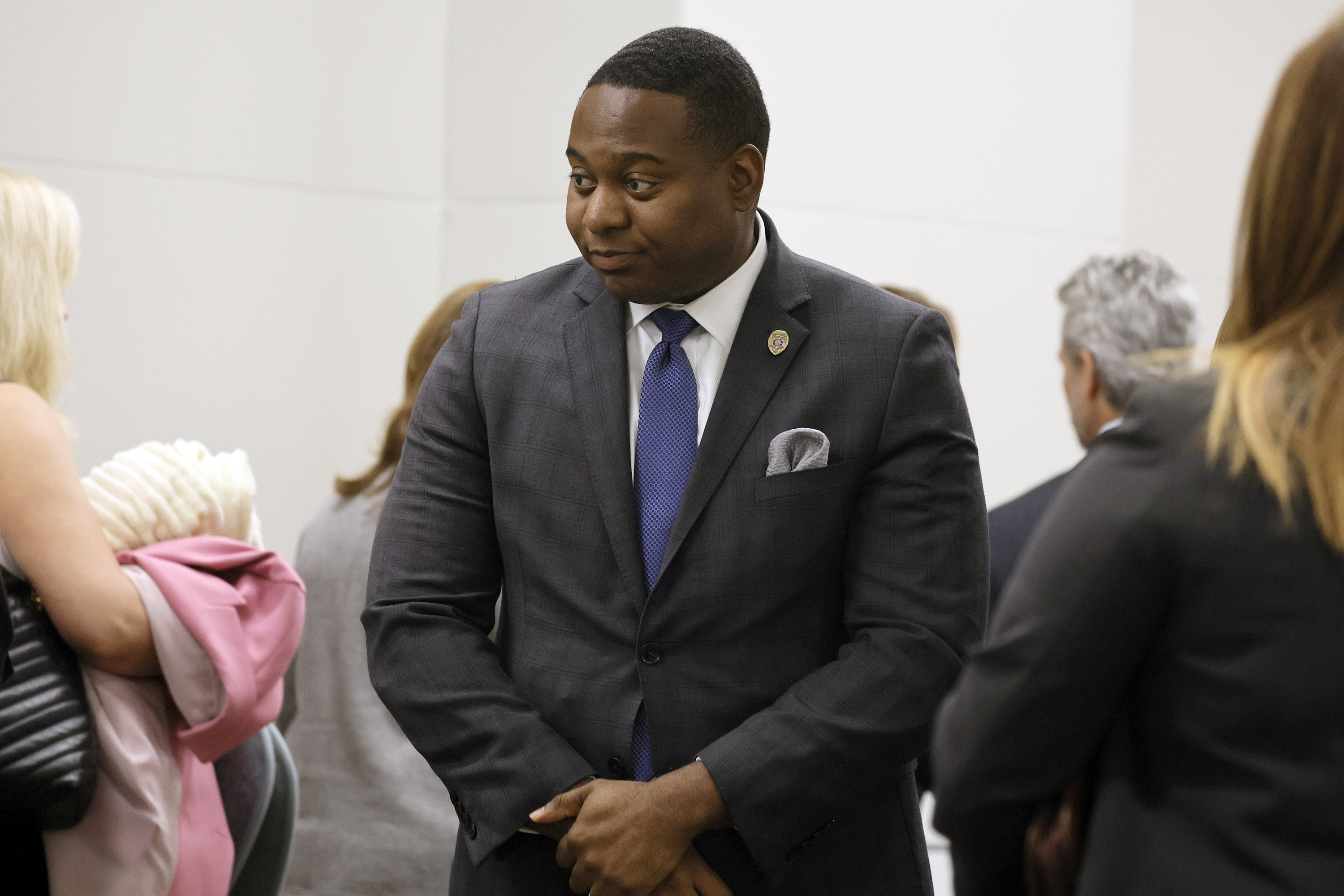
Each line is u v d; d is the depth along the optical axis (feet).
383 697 19.53
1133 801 13.20
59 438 22.04
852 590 19.29
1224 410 12.50
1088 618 12.84
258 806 24.63
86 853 21.48
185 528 23.76
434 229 54.54
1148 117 59.47
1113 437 13.37
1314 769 12.01
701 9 47.96
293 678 29.40
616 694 18.83
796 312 19.77
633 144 18.10
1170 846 12.66
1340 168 12.21
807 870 18.84
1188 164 59.98
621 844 17.46
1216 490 12.43
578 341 20.07
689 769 17.92
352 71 53.26
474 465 20.45
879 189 50.96
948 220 52.03
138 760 21.83
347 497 29.09
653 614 18.74
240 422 51.55
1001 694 13.30
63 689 21.02
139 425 49.85
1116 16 54.44
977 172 52.42
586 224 18.52
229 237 51.29
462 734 18.83
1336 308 12.34
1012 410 53.36
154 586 22.35
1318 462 11.91
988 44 52.42
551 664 19.26
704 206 18.42
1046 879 13.91
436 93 54.49
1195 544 12.44
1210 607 12.44
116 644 21.63
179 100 50.37
